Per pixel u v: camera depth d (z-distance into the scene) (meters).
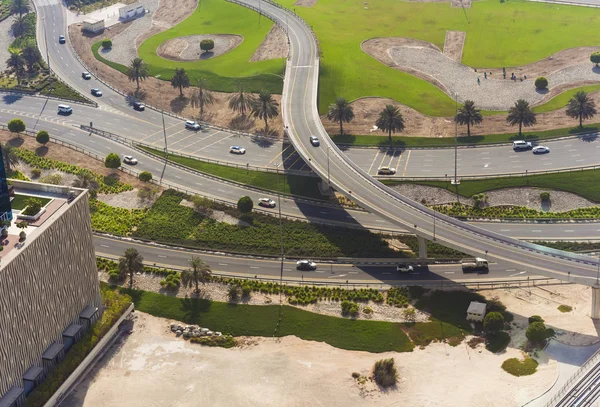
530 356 194.88
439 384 188.12
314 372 193.00
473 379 189.00
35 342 179.00
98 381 191.75
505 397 182.00
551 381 185.50
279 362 196.62
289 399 184.88
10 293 165.62
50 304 182.88
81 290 196.50
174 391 188.38
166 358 199.62
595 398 177.88
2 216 178.25
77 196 192.12
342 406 182.50
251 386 189.25
